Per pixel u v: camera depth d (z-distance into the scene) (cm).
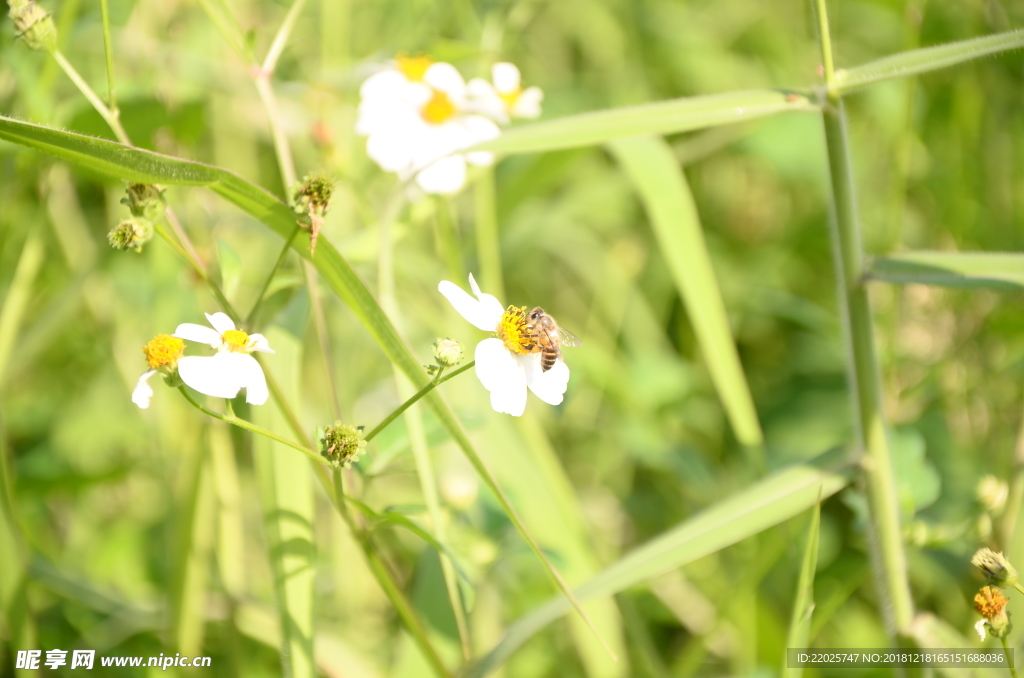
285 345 61
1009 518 65
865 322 59
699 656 66
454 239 71
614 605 67
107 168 56
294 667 58
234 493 67
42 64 65
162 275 69
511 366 57
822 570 71
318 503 72
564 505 66
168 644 65
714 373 67
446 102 65
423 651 59
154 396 72
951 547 66
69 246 74
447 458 67
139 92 65
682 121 59
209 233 69
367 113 64
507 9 72
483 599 68
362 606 70
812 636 64
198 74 70
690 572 72
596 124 59
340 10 73
